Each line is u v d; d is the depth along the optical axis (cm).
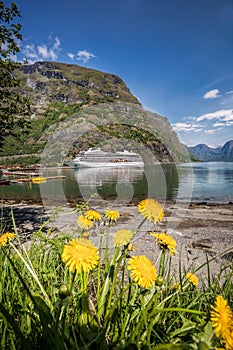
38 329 94
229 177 3212
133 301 127
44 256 183
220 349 68
